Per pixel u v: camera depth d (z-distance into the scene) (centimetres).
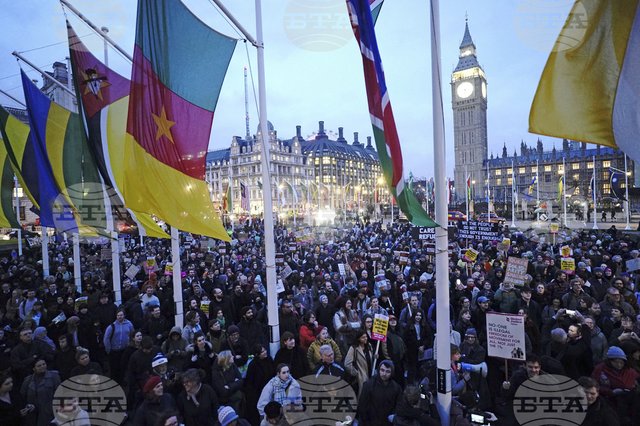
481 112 12369
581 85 471
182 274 1370
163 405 493
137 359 650
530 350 665
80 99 949
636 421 485
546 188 11544
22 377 682
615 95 460
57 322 873
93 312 962
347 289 1037
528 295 831
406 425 469
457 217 3612
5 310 1113
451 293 1019
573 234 2620
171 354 666
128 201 747
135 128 746
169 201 723
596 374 545
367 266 1553
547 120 484
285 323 836
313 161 13412
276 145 10606
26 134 1371
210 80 730
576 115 473
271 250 739
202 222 732
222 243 1864
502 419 545
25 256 2155
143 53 742
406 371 789
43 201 1139
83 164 1055
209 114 739
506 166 12288
